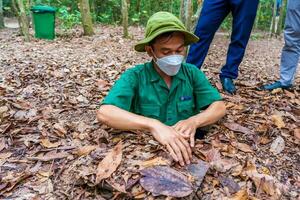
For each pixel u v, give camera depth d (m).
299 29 3.41
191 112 2.46
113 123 2.19
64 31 8.74
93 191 1.93
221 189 1.96
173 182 1.81
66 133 2.64
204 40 3.37
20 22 8.23
